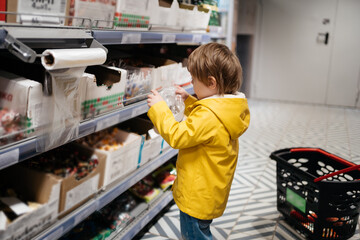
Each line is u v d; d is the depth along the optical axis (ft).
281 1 21.09
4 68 4.58
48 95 3.80
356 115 19.07
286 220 7.63
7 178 4.28
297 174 6.72
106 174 4.97
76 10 4.25
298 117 18.07
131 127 6.82
